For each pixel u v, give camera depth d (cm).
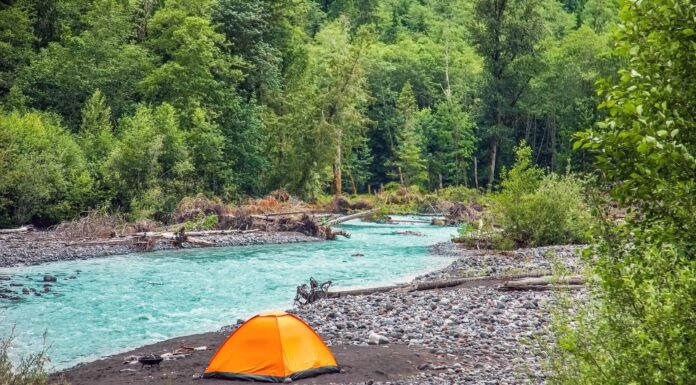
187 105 5303
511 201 2875
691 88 474
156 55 5772
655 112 480
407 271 2445
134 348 1370
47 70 4928
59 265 2603
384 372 1035
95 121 4609
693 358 440
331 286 2100
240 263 2680
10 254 2750
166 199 4219
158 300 1892
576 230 2773
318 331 1377
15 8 5100
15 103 4522
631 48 487
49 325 1570
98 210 3809
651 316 447
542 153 8494
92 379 1077
